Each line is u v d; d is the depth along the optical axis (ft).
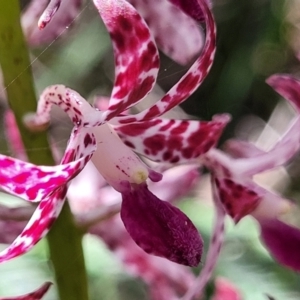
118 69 0.31
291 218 0.81
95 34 1.19
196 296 0.41
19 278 0.70
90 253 0.79
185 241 0.36
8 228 0.41
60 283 0.42
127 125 0.37
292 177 1.07
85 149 0.33
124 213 0.37
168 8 0.41
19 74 0.38
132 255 0.48
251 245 0.83
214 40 0.34
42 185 0.29
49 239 0.41
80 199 0.48
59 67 1.21
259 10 1.17
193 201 0.91
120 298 0.81
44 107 0.36
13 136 0.44
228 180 0.42
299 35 1.17
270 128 1.09
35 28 0.41
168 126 0.38
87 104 0.33
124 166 0.37
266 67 1.20
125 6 0.31
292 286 0.77
